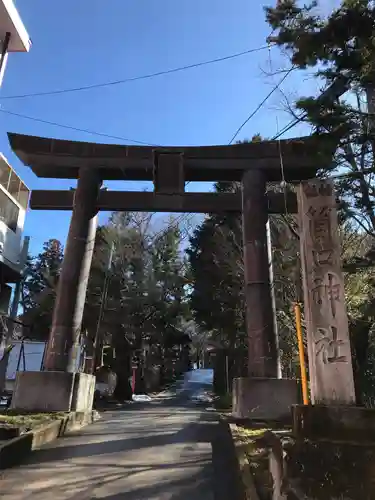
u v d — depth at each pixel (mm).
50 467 7605
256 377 12211
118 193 14516
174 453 8867
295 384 11828
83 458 8336
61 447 9281
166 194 14227
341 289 9445
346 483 5988
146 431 11727
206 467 7754
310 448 7223
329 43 8117
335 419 8086
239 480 6727
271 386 11852
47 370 12680
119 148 14406
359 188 9820
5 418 10453
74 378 12539
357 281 14195
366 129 8609
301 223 10398
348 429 7973
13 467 7504
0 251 20719
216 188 26641
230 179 15039
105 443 9859
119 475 7188
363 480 6070
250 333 12766
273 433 9148
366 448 7152
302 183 10445
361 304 13562
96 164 14500
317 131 8969
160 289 34250
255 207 13828
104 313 29875
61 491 6316
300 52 8336
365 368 12672
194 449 9250
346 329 9148
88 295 30062
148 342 39812
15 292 24094
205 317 32875
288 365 19922
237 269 25125
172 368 60469
